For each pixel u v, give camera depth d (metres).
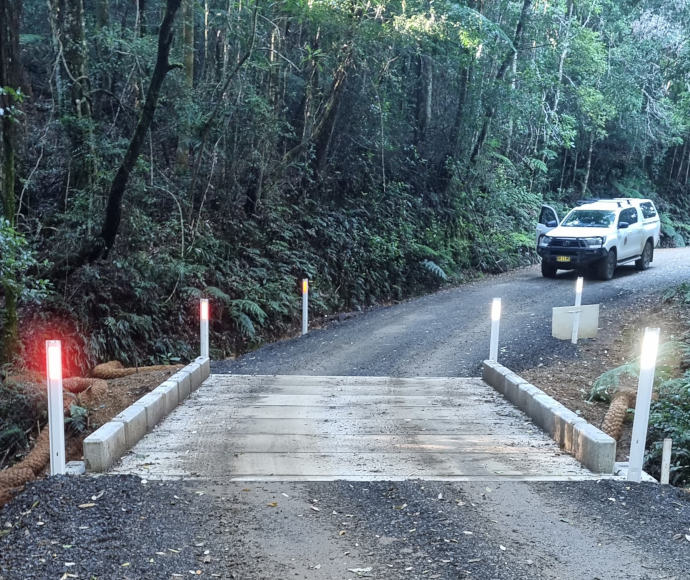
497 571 4.05
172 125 15.05
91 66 15.17
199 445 6.83
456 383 10.23
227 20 15.49
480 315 16.11
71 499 5.05
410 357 12.59
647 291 17.59
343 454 6.59
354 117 21.38
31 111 15.48
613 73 34.06
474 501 5.24
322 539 4.52
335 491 5.47
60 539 4.39
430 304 18.61
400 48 21.44
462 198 26.50
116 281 12.77
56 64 13.08
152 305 13.37
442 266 22.89
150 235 14.14
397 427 7.66
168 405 8.22
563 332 12.87
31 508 4.89
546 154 33.25
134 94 16.08
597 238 19.83
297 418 8.02
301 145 18.66
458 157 26.33
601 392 9.42
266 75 18.66
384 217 22.44
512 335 13.78
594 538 4.55
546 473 6.04
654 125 37.41
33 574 3.93
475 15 19.03
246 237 17.19
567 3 33.47
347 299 19.17
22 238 9.78
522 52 26.67
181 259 14.28
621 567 4.13
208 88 16.00
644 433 5.76
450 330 14.70
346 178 21.88
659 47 34.84
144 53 14.59
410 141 25.78
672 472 7.36
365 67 19.56
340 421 7.90
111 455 6.09
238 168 17.06
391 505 5.16
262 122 16.78
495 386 9.79
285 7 16.66
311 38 20.03
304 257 18.36
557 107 33.47
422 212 24.25
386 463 6.31
